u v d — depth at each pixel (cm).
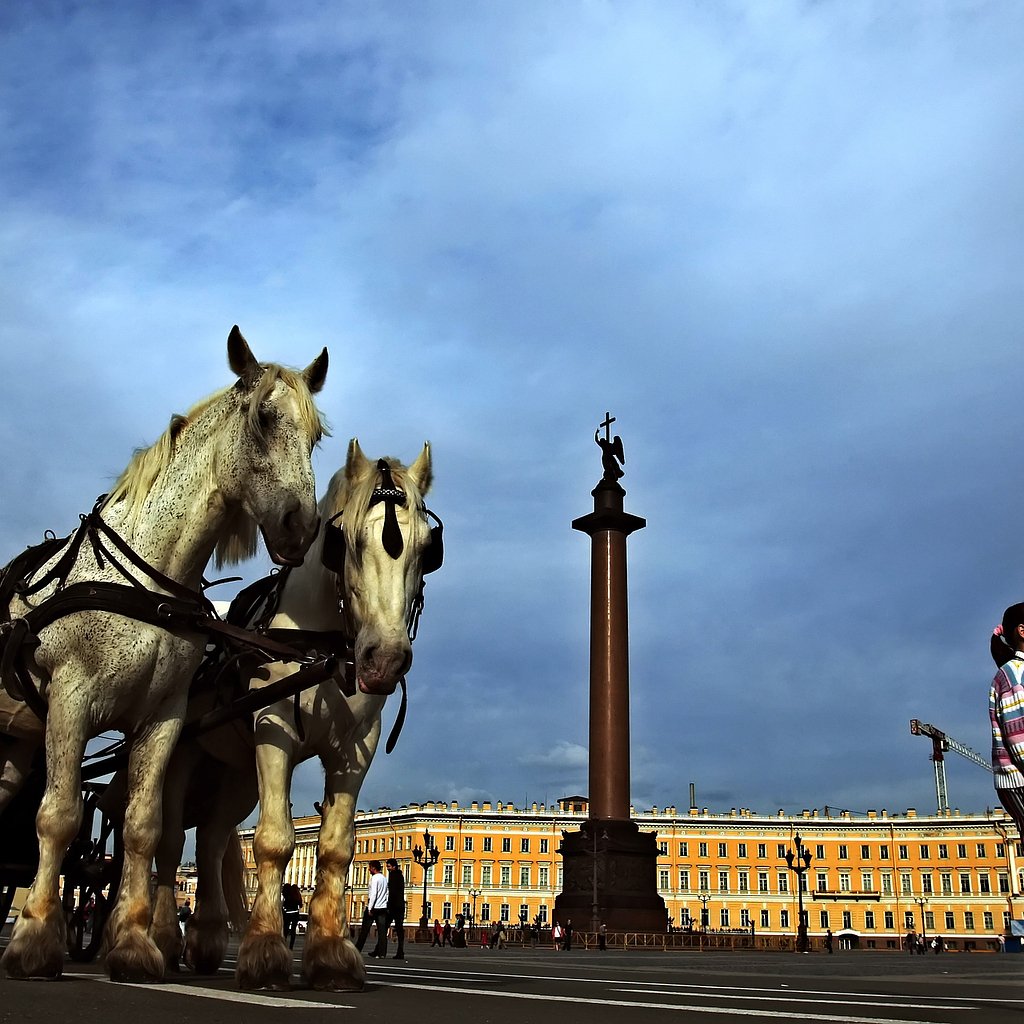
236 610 643
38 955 471
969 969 1680
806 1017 446
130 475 559
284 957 492
